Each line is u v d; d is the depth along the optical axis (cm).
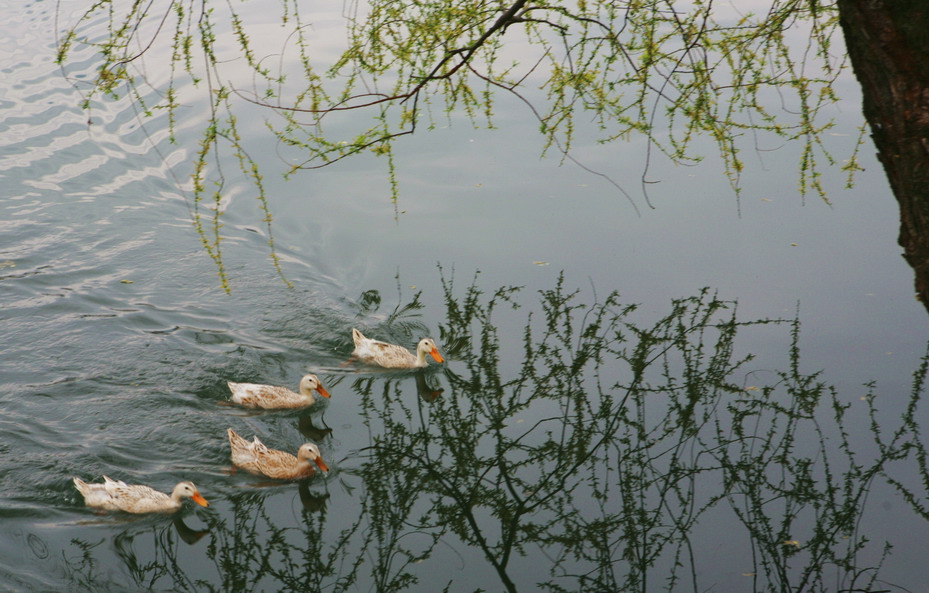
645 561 930
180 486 1023
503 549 957
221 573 912
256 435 1175
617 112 764
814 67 2002
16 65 2362
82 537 965
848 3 484
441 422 1211
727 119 780
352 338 1395
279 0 2619
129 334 1362
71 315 1397
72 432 1140
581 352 1316
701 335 1331
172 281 1511
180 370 1289
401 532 993
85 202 1753
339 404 1260
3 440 1108
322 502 1054
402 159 1891
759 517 988
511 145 1931
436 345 1359
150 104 2150
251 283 1516
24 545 935
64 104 2161
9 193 1755
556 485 1070
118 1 2712
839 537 948
